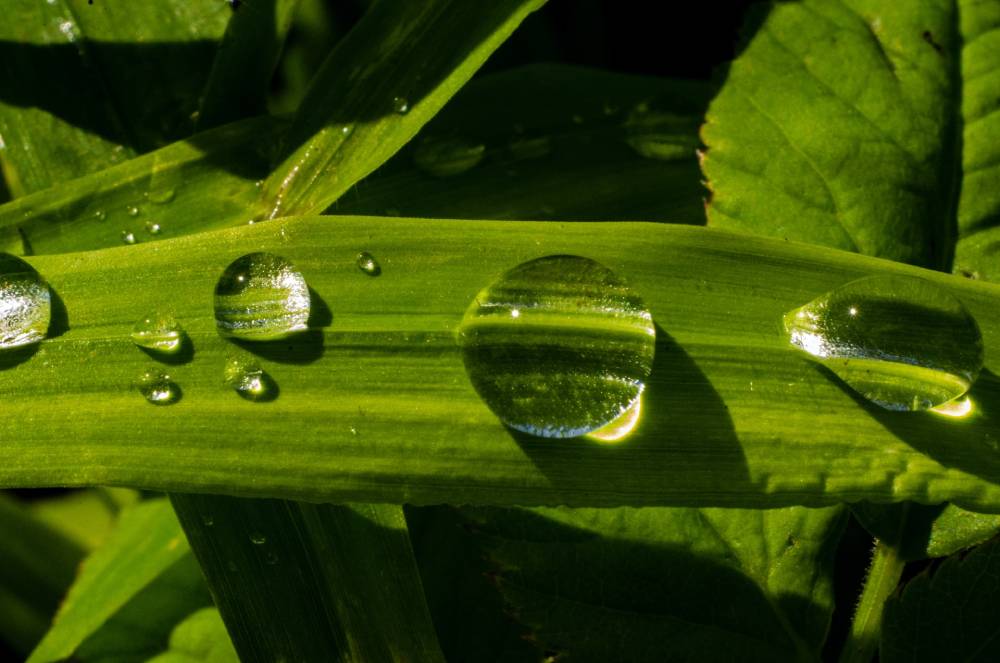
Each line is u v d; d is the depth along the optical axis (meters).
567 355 0.14
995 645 0.15
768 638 0.15
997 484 0.14
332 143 0.15
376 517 0.15
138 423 0.14
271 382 0.14
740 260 0.14
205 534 0.15
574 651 0.15
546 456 0.14
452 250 0.14
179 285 0.14
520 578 0.15
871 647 0.15
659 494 0.14
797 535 0.15
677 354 0.14
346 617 0.15
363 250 0.14
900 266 0.15
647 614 0.15
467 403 0.14
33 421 0.14
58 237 0.15
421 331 0.14
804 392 0.14
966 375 0.14
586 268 0.14
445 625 0.15
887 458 0.14
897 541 0.15
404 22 0.15
